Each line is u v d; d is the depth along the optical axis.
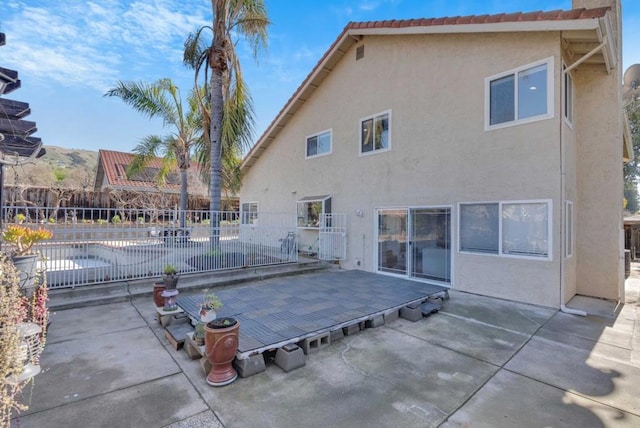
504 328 5.59
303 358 4.17
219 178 9.79
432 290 7.29
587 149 8.00
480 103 7.77
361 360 4.34
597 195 7.84
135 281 7.44
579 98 8.11
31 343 2.81
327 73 12.16
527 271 6.98
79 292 6.70
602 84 7.83
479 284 7.72
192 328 5.02
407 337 5.16
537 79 6.93
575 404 3.34
